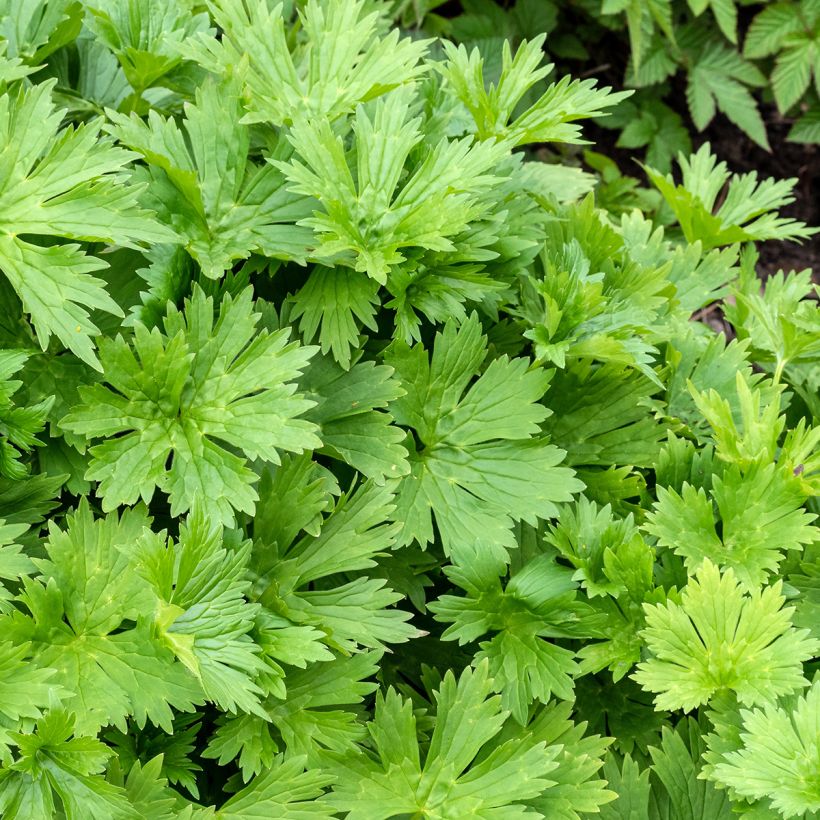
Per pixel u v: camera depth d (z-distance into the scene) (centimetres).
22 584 108
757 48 193
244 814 106
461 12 209
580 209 123
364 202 113
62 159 107
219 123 113
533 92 174
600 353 116
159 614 104
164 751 108
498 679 110
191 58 114
